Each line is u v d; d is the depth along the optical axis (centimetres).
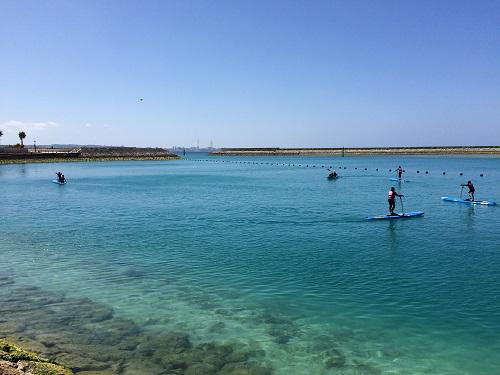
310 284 1742
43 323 1391
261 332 1323
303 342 1256
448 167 12069
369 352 1196
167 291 1684
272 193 5400
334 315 1438
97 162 17575
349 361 1150
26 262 2112
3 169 11888
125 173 10544
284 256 2173
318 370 1107
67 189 6175
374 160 18325
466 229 2856
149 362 1143
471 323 1362
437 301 1541
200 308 1512
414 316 1419
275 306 1522
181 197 5022
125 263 2083
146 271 1948
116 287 1736
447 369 1108
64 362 1134
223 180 7956
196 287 1725
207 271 1934
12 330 1338
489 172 9700
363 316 1426
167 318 1430
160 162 18900
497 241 2484
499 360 1148
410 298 1573
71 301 1586
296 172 10469
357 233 2741
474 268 1936
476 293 1614
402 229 2867
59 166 13800
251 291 1672
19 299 1608
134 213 3731
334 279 1800
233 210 3834
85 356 1171
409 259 2094
